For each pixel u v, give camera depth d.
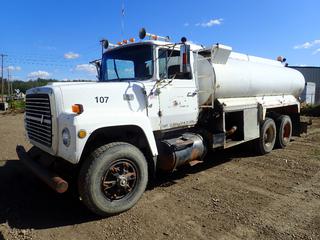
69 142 3.78
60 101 3.96
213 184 5.27
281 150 8.08
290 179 5.52
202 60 5.74
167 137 5.25
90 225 3.78
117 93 4.34
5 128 13.34
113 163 3.98
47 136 4.16
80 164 4.15
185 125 5.38
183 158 5.05
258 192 4.87
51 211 4.19
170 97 5.01
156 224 3.79
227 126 6.62
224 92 6.07
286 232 3.57
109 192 4.02
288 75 8.62
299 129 9.29
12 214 4.08
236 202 4.46
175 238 3.45
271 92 7.86
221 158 7.18
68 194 4.80
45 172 4.03
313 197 4.64
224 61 6.13
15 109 29.55
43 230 3.65
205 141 5.71
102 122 3.94
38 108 4.46
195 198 4.62
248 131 6.82
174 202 4.47
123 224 3.80
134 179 4.21
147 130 4.45
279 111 8.98
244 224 3.77
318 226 3.72
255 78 6.98
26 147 8.46
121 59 5.39
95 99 4.14
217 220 3.88
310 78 34.34
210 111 6.09
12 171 6.01
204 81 5.73
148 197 4.68
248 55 7.69
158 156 4.98
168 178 5.63
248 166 6.45
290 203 4.41
